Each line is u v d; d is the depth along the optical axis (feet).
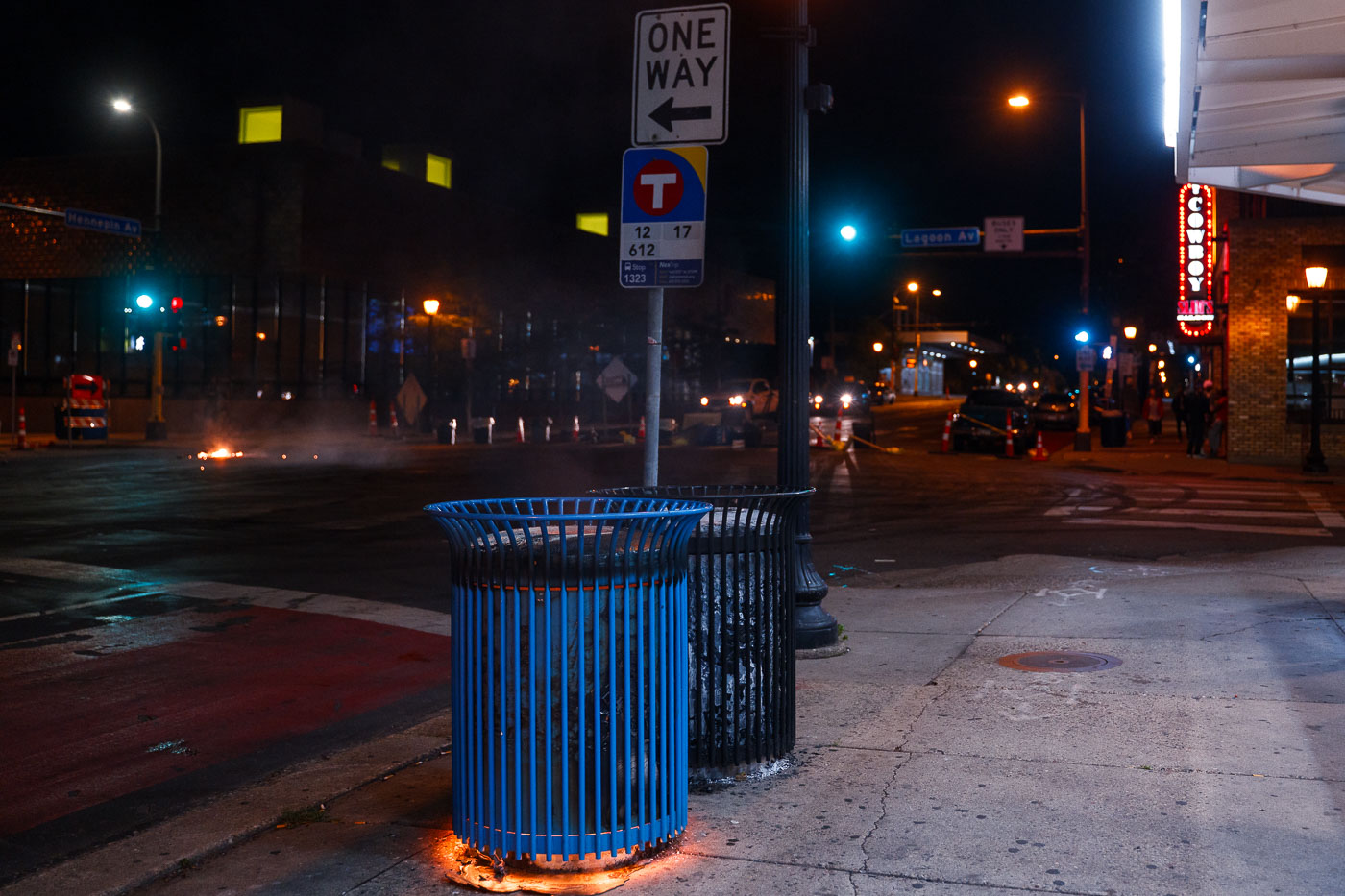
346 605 31.60
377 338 147.02
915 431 151.74
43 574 35.96
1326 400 90.48
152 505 55.47
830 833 13.99
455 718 13.38
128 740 19.62
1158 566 37.99
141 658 25.50
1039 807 14.66
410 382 124.67
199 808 16.07
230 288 135.44
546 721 12.75
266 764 18.38
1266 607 28.78
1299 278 90.84
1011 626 27.40
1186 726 18.16
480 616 12.93
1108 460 94.73
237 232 134.92
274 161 133.49
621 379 56.44
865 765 16.53
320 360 139.13
